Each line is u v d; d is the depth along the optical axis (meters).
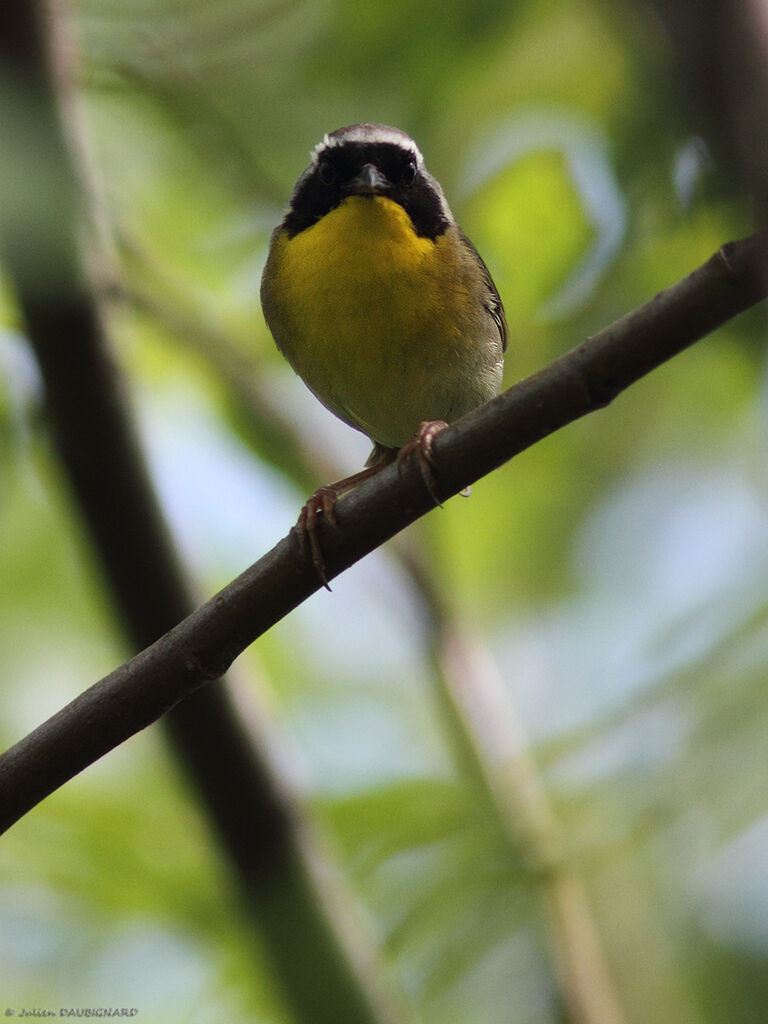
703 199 8.63
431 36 10.75
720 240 8.80
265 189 12.14
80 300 8.45
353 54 11.06
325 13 11.02
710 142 4.21
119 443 9.00
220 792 8.86
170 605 9.30
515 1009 8.33
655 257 9.80
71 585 14.30
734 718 5.94
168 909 9.65
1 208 7.60
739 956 9.09
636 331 6.40
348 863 8.74
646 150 8.87
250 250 13.12
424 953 6.94
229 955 9.48
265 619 7.23
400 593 11.23
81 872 9.79
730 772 5.85
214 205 12.46
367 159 11.08
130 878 9.80
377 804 8.76
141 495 9.14
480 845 6.98
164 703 7.11
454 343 11.06
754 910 8.88
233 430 12.36
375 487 7.23
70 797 10.54
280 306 11.29
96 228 8.52
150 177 12.16
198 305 12.70
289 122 11.66
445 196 11.52
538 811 6.88
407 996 7.43
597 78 11.31
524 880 6.76
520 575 15.73
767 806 5.73
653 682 6.44
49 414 8.98
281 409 12.05
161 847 10.26
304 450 12.02
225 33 10.93
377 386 11.23
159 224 12.70
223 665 7.18
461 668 10.76
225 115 11.48
